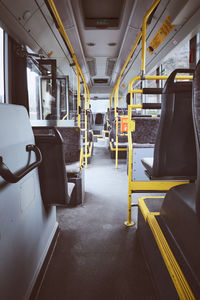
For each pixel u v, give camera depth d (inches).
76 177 136.0
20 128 56.7
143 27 98.4
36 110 228.1
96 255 82.9
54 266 76.5
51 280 69.7
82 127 302.0
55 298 62.6
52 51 243.8
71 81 405.7
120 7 232.2
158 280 60.2
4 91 165.6
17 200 52.8
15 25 154.0
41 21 182.4
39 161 60.7
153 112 261.6
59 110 242.1
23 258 56.3
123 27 250.5
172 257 51.9
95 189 168.6
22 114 59.2
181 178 78.7
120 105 601.6
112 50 332.8
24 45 177.5
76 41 255.0
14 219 51.0
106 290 65.5
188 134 65.6
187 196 56.7
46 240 79.9
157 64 232.8
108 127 409.7
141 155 118.7
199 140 34.7
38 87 226.4
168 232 62.8
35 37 189.5
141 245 86.5
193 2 136.5
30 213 62.3
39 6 164.9
